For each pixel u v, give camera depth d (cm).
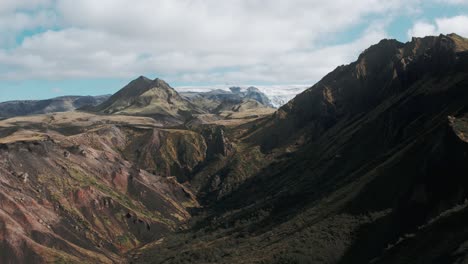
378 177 11381
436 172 9338
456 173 8894
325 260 9288
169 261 14062
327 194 13712
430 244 5753
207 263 12025
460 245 5131
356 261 8925
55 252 14138
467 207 5903
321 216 11594
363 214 10456
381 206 10319
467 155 8788
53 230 15725
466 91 14188
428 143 10744
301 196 15788
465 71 15675
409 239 6322
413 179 10006
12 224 14100
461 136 9194
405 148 12356
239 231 15088
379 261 6444
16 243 13538
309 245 10006
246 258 10919
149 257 15662
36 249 13750
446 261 5072
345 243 9581
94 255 15575
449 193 8831
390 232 9188
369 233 9538
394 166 11256
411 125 14875
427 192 9325
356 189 11806
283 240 11188
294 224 12225
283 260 9656
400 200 9881
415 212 9231
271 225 13950
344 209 11156
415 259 5694
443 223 5950
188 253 13975
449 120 9831
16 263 13100
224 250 13212
